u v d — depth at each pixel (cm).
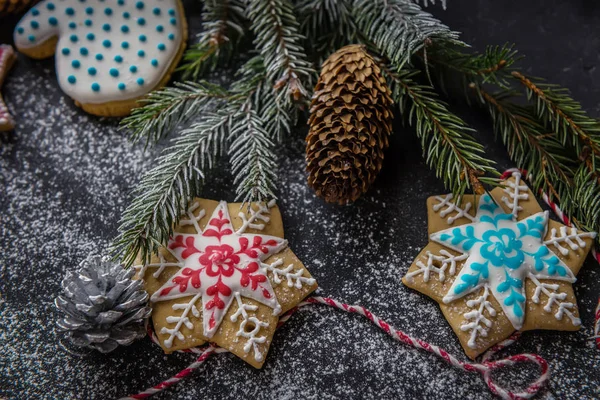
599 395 35
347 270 38
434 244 37
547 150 39
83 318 34
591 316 37
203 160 37
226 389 36
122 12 42
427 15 37
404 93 38
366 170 36
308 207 40
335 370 36
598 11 42
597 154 37
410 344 36
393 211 39
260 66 40
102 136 42
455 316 36
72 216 40
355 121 35
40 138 42
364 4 38
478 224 38
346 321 37
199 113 42
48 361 37
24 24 42
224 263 37
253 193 36
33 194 40
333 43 40
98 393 36
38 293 38
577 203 38
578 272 37
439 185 40
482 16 42
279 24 38
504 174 39
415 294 37
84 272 35
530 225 37
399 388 36
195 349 36
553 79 41
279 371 36
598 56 41
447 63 39
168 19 42
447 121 38
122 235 36
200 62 41
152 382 36
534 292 36
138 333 36
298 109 40
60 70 41
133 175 41
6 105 43
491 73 37
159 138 39
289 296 37
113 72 41
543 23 42
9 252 39
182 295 36
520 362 36
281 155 41
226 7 41
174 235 38
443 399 35
